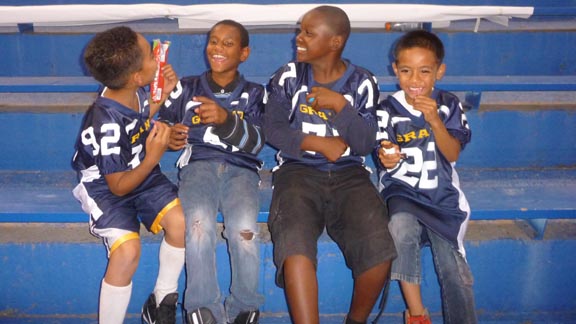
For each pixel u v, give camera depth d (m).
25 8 2.69
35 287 2.32
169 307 2.11
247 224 2.00
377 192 2.09
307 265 1.86
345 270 2.31
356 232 1.95
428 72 2.02
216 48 2.13
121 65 1.88
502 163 2.76
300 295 1.84
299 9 2.74
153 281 2.31
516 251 2.31
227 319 2.11
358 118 2.04
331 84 2.15
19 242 2.27
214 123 2.06
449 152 2.04
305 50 2.08
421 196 2.09
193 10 2.74
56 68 3.44
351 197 2.05
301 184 2.08
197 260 1.94
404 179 2.11
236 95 2.22
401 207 2.05
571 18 4.04
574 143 2.73
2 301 2.33
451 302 2.01
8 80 2.68
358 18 2.76
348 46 3.38
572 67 3.47
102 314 2.02
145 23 3.77
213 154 2.19
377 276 1.90
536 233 2.35
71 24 3.05
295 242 1.88
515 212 2.21
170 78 2.16
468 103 2.74
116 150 1.92
